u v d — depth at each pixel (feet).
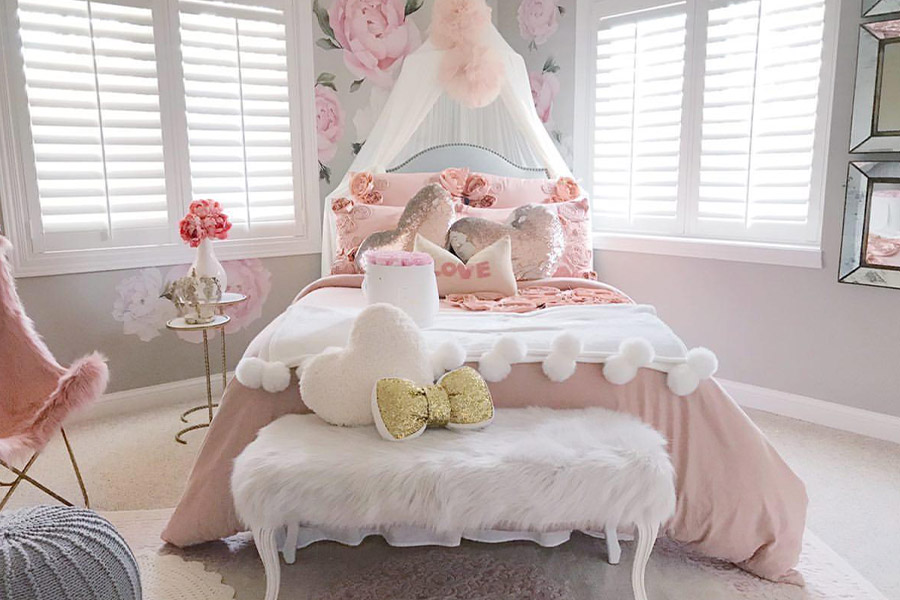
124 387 10.60
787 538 6.01
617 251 12.17
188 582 6.11
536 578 6.20
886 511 7.44
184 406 10.80
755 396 10.62
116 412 10.45
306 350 6.26
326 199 11.50
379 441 5.39
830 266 9.65
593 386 6.09
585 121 12.58
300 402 6.16
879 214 9.04
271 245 11.75
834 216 9.55
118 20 9.86
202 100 10.81
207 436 6.40
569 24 12.47
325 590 6.02
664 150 11.56
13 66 9.20
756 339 10.55
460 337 6.49
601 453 5.14
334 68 12.12
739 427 6.04
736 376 10.86
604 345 6.26
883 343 9.28
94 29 9.68
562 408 6.09
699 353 6.03
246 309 11.70
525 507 5.02
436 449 5.24
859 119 9.09
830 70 9.55
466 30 10.96
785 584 6.12
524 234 9.57
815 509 7.48
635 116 11.80
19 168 9.39
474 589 6.03
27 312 9.67
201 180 10.98
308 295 8.93
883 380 9.34
